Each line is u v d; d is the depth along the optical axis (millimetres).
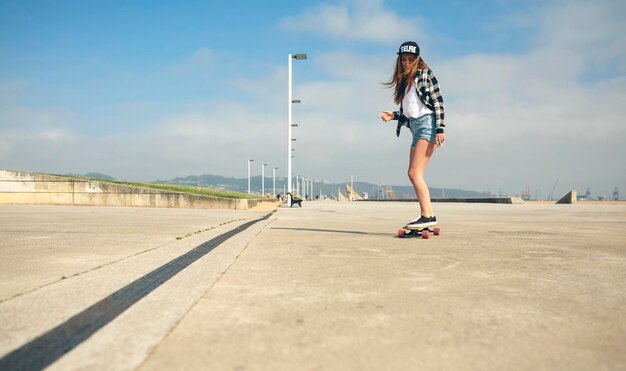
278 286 2750
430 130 5750
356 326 1971
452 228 7391
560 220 9875
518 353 1674
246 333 1861
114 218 9359
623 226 7969
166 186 20797
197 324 1972
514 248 4652
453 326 1989
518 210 16391
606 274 3225
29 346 1671
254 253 4176
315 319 2066
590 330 1953
